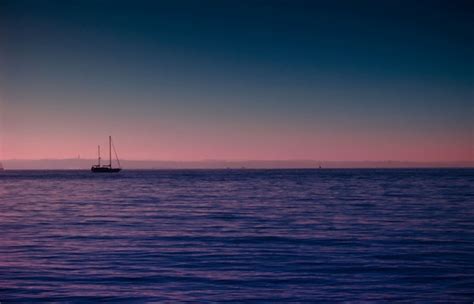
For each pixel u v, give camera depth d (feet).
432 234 75.15
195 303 40.52
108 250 63.16
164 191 212.43
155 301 41.04
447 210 112.57
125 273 50.37
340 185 261.24
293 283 46.55
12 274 49.98
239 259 57.21
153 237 74.08
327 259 56.95
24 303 40.52
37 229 83.97
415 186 239.71
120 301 41.01
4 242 69.62
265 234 76.48
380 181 318.65
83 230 82.33
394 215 102.37
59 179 424.05
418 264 54.24
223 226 86.79
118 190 224.53
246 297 42.16
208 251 62.28
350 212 109.81
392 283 46.60
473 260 56.29
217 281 47.21
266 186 256.52
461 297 42.16
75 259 57.36
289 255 59.47
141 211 116.37
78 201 153.07
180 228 84.38
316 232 78.28
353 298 41.88
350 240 70.03
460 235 74.08
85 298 41.83
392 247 64.39
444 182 290.35
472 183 272.31
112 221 95.55
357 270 51.62
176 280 47.65
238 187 247.70
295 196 170.71
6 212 115.75
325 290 44.21
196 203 141.08
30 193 203.00
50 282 46.85
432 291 43.93
